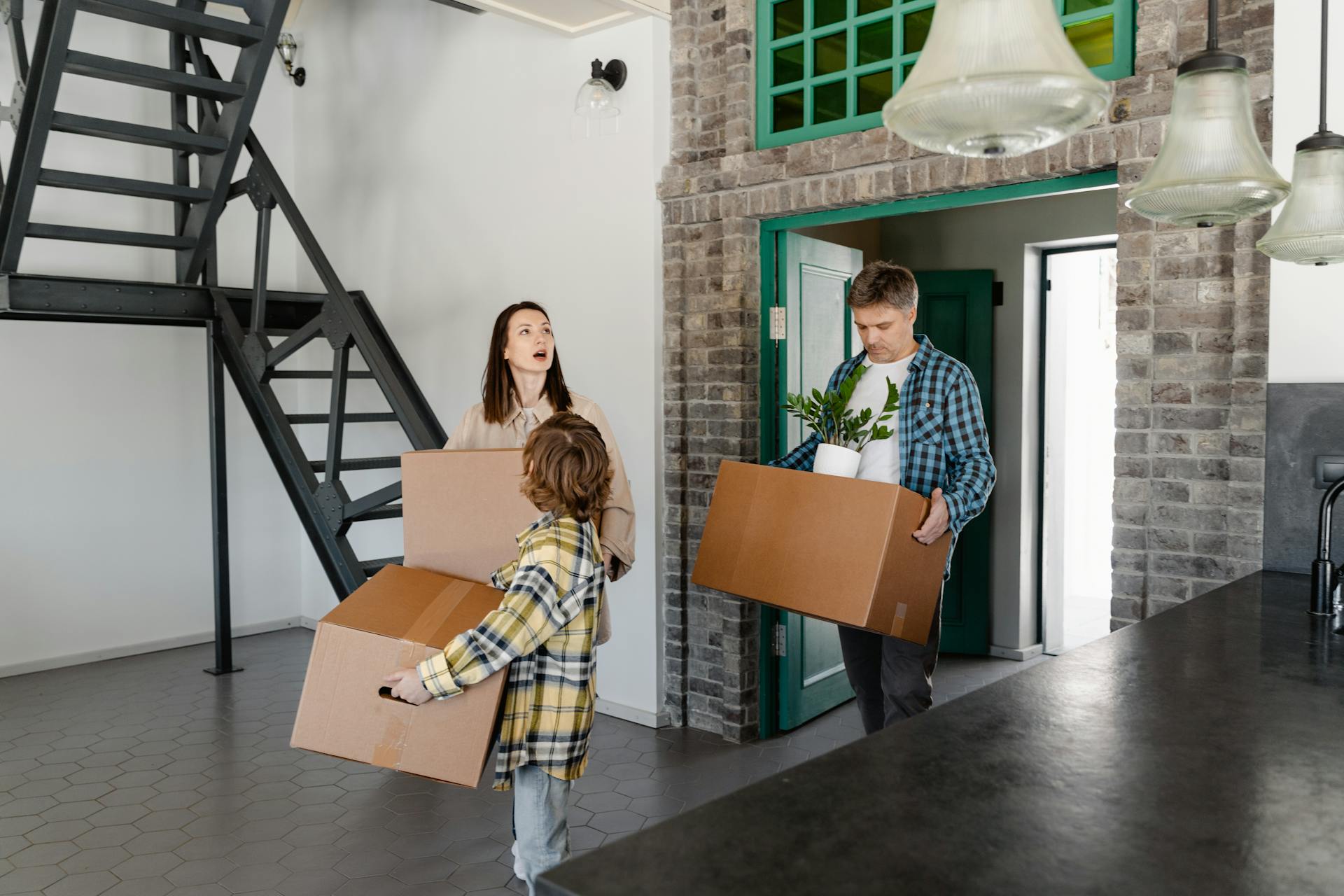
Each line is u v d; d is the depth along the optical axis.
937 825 1.06
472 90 4.79
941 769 1.22
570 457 2.17
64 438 5.18
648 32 3.98
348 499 3.93
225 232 5.71
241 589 5.87
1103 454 6.81
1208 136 1.47
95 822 3.24
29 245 5.07
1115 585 2.90
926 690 2.85
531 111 4.49
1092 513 6.84
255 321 4.42
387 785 3.55
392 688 2.09
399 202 5.25
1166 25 2.78
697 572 2.85
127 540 5.40
